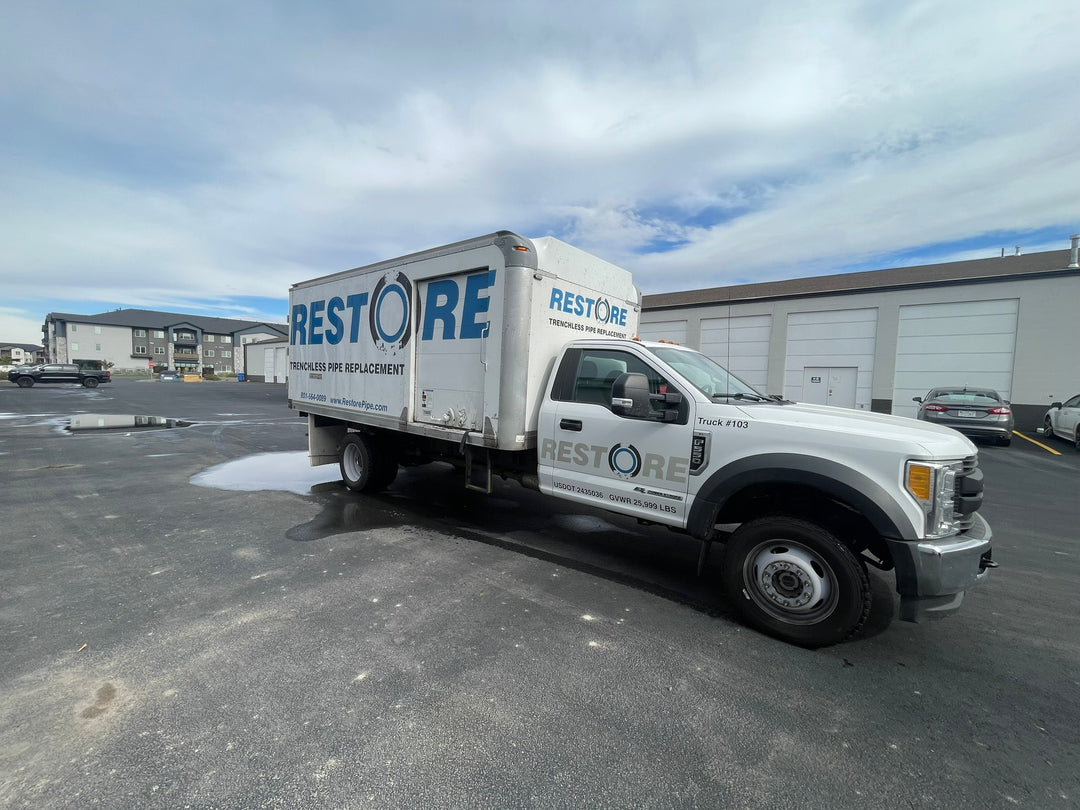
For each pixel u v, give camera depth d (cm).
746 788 202
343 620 332
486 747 220
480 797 194
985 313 1580
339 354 671
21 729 225
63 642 299
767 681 277
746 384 457
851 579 298
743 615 342
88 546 464
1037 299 1499
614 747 223
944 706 258
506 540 507
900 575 290
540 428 464
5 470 802
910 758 221
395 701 250
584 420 431
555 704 251
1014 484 803
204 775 201
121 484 718
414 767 208
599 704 252
